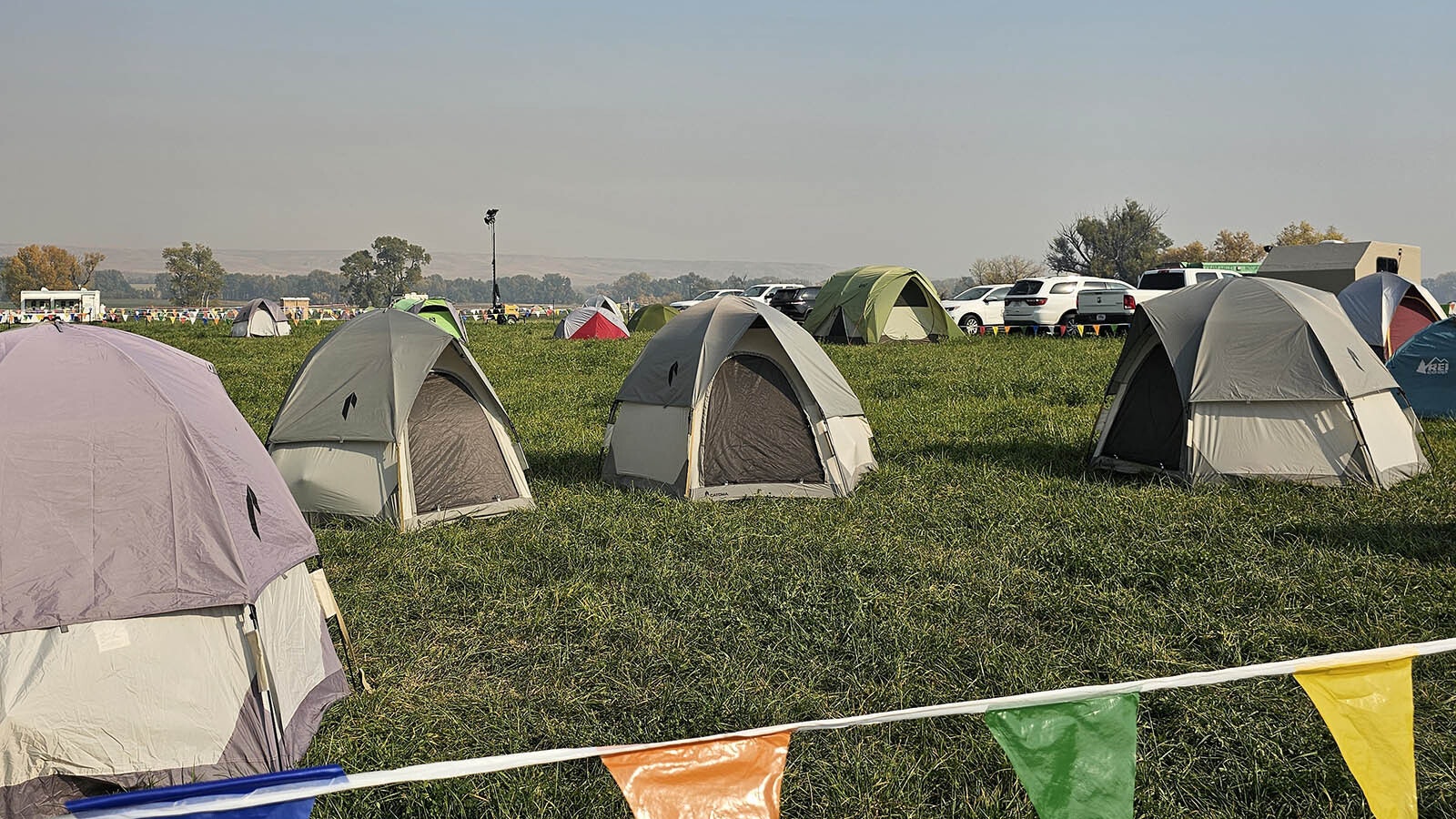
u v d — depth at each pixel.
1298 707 5.28
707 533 8.62
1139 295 27.80
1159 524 8.55
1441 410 14.28
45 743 4.55
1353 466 9.84
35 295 77.94
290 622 5.48
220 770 4.82
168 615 4.79
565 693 5.74
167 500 4.93
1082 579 7.36
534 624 6.74
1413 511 8.86
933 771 4.82
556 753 2.96
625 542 8.42
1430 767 4.66
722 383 10.48
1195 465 10.20
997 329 32.91
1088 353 22.47
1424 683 5.46
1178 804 4.54
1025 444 12.65
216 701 4.85
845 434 10.64
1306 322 10.22
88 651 4.64
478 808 4.54
